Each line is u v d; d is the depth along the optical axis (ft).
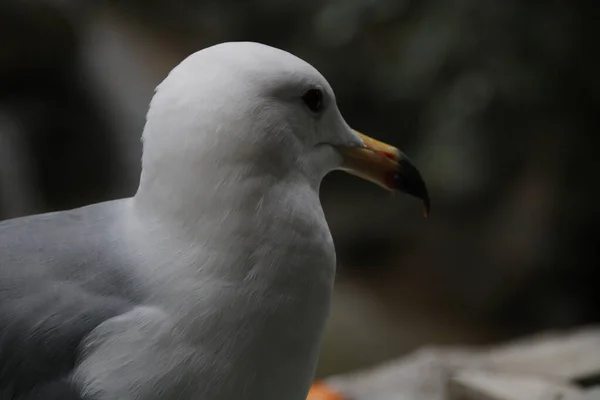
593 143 27.40
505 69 25.32
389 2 27.78
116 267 6.77
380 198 32.48
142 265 6.76
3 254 6.93
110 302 6.61
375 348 24.95
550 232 27.50
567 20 25.44
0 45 27.09
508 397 13.21
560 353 15.55
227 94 6.77
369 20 28.40
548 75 25.80
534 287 27.76
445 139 26.27
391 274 29.60
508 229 28.12
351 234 31.14
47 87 28.86
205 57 7.02
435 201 29.84
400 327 26.43
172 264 6.71
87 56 30.66
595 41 25.95
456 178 26.43
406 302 27.91
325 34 29.30
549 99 26.13
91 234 7.09
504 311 27.76
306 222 7.05
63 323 6.47
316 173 7.61
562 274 27.73
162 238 6.83
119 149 30.60
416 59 26.81
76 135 29.66
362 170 8.31
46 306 6.56
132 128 30.71
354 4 28.19
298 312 6.95
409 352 24.93
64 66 29.04
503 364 15.12
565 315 27.32
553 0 25.64
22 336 6.44
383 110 31.91
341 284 29.01
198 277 6.66
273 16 35.50
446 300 28.19
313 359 7.26
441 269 29.19
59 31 28.30
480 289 28.14
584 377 14.49
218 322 6.61
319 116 7.49
